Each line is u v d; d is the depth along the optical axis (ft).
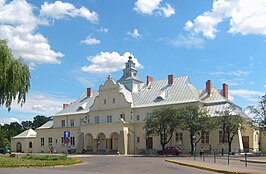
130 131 221.25
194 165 92.38
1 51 118.11
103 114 241.35
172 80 234.17
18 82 120.57
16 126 465.88
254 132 195.21
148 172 74.13
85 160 127.54
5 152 214.90
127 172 73.82
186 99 212.02
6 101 118.32
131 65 262.88
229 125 176.45
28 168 82.69
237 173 70.74
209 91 220.64
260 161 112.68
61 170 77.05
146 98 234.38
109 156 175.63
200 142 198.80
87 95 274.36
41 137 277.44
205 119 181.98
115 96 237.66
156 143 213.46
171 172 74.38
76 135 252.83
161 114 190.49
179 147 202.49
